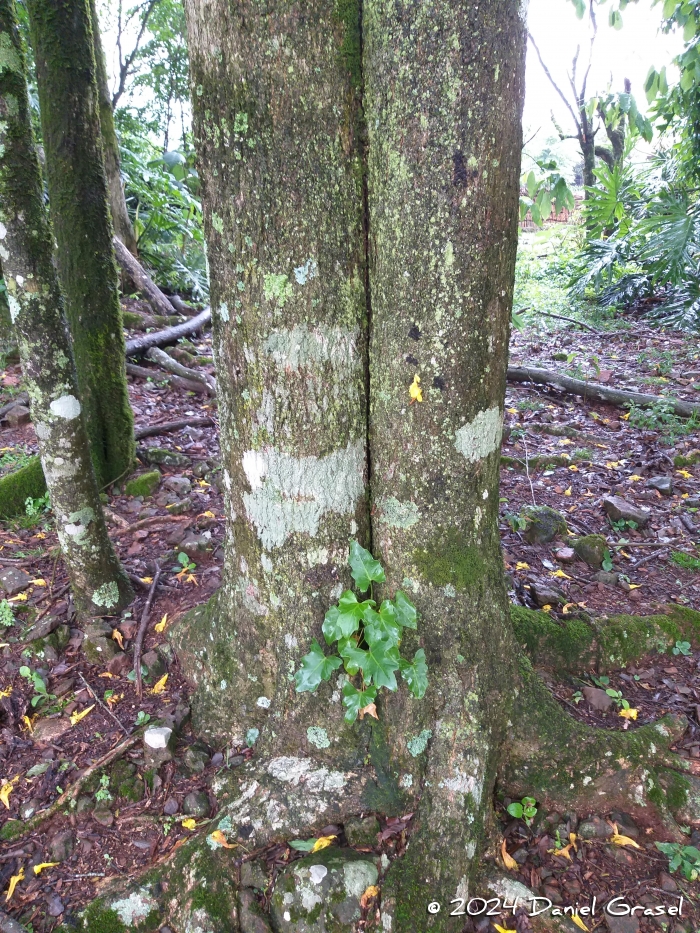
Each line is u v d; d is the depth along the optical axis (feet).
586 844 7.50
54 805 7.77
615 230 33.55
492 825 7.43
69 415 8.99
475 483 6.81
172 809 7.72
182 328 22.79
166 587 10.80
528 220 51.49
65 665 9.53
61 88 11.75
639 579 11.81
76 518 9.46
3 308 19.44
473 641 7.14
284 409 6.40
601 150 41.32
